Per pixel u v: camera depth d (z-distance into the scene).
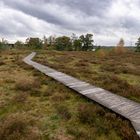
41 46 132.38
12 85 14.09
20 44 138.12
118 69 22.52
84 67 25.44
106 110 8.99
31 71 21.30
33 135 6.64
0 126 7.18
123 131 6.82
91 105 9.68
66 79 16.08
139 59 41.97
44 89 13.26
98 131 7.07
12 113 8.84
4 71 20.80
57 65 26.25
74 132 7.02
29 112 9.00
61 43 127.81
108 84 14.04
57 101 10.54
